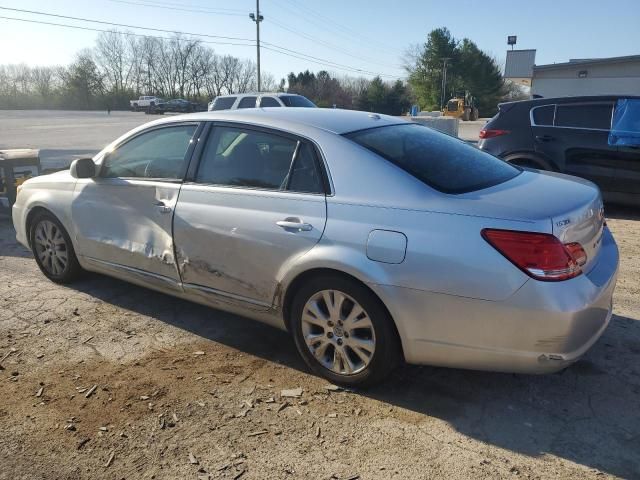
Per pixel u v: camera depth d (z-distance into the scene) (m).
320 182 3.15
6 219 7.39
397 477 2.48
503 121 7.93
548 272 2.59
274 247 3.23
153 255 3.89
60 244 4.68
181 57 94.75
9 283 4.86
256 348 3.70
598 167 7.20
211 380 3.29
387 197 2.94
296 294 3.26
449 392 3.15
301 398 3.10
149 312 4.26
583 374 3.33
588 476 2.47
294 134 3.33
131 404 3.04
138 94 89.06
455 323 2.76
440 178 3.03
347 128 3.36
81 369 3.41
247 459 2.60
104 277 4.96
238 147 3.54
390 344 2.96
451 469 2.53
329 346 3.21
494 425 2.85
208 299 3.71
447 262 2.71
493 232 2.66
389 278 2.84
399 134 3.51
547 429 2.81
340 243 2.98
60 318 4.14
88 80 83.75
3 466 2.57
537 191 3.06
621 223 7.05
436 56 71.06
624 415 2.92
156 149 3.98
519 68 38.88
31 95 82.38
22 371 3.39
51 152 17.28
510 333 2.66
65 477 2.50
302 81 85.62
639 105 6.96
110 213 4.15
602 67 25.03
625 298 4.48
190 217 3.62
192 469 2.54
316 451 2.66
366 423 2.87
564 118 7.45
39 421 2.89
